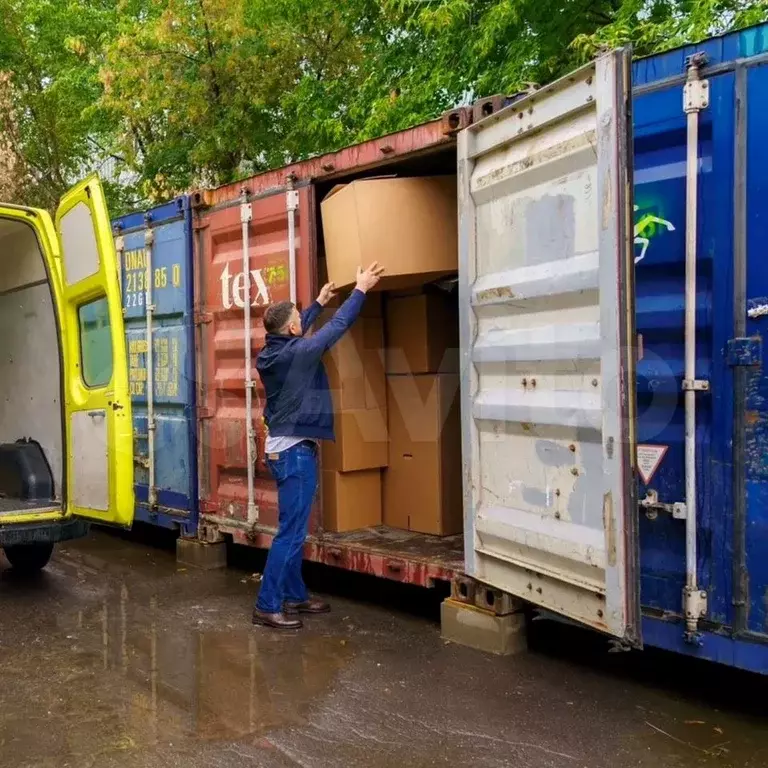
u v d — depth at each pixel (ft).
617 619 9.96
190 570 19.11
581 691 11.70
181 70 35.37
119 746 10.17
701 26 20.58
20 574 19.19
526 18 26.78
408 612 15.61
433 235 14.44
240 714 11.08
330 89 34.68
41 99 41.29
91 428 16.57
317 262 16.11
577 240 10.95
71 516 17.38
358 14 35.04
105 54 37.32
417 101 28.78
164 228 19.77
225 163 36.83
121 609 16.16
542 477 11.64
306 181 15.99
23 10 41.63
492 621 13.21
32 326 19.40
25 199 39.60
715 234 10.60
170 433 19.93
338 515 16.42
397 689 11.84
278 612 14.80
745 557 10.37
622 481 9.83
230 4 34.06
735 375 10.44
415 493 16.46
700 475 10.81
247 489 17.93
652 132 11.21
